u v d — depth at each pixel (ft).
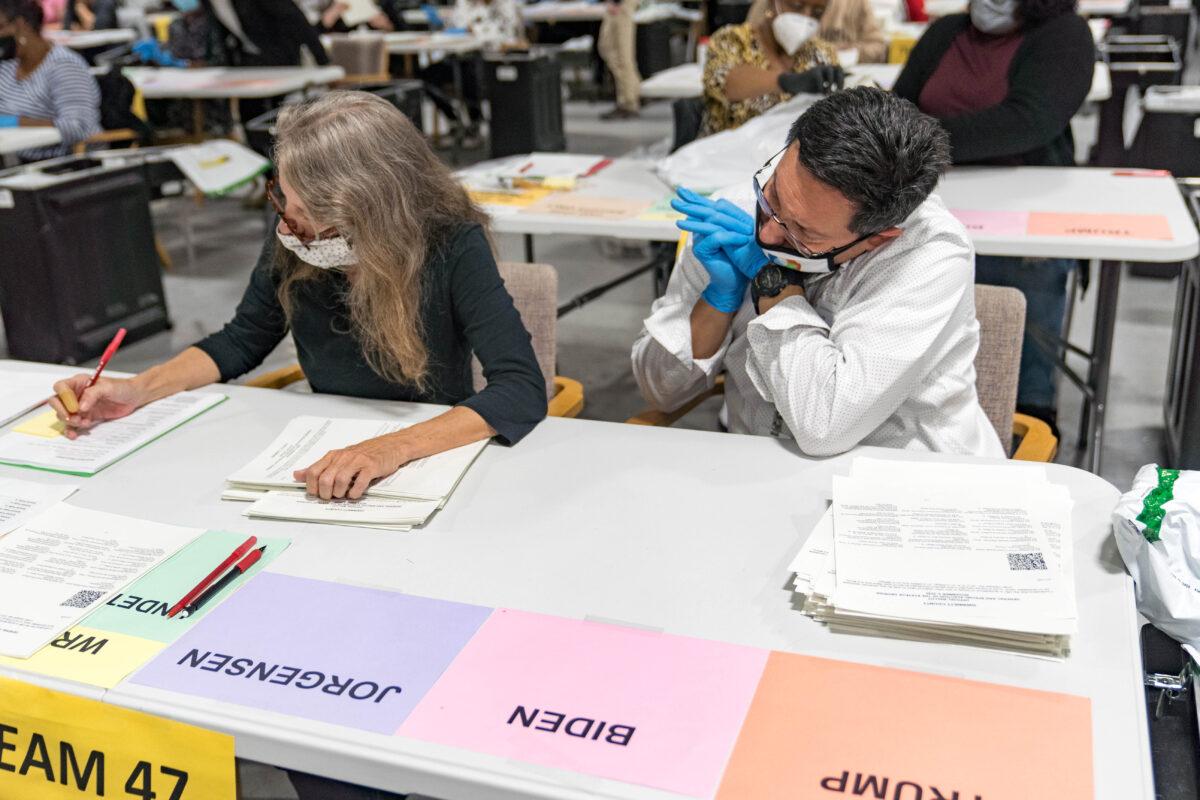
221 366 6.31
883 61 16.24
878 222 4.65
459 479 4.92
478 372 7.20
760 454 5.12
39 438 5.48
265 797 6.00
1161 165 14.23
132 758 3.51
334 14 26.58
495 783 3.10
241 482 4.90
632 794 3.03
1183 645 4.01
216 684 3.53
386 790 3.26
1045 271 9.57
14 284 12.85
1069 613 3.60
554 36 34.47
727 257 5.47
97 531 4.54
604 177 10.47
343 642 3.75
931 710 3.33
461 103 25.12
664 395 6.09
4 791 3.71
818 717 3.31
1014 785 3.02
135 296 13.93
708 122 11.16
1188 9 26.86
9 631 3.81
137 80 18.95
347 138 5.29
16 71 15.46
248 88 17.83
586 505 4.68
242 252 17.93
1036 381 9.93
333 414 5.74
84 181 12.98
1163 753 3.94
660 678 3.52
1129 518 4.02
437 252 5.80
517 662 3.61
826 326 5.23
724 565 4.18
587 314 14.71
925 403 5.30
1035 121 9.21
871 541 4.09
